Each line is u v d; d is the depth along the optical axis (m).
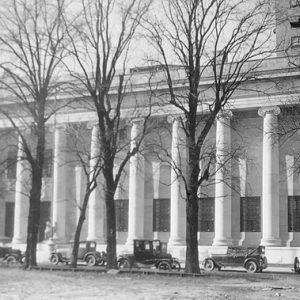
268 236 52.09
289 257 50.41
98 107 39.28
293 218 53.22
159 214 59.06
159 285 28.58
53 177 63.69
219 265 44.62
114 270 36.62
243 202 55.38
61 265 46.00
